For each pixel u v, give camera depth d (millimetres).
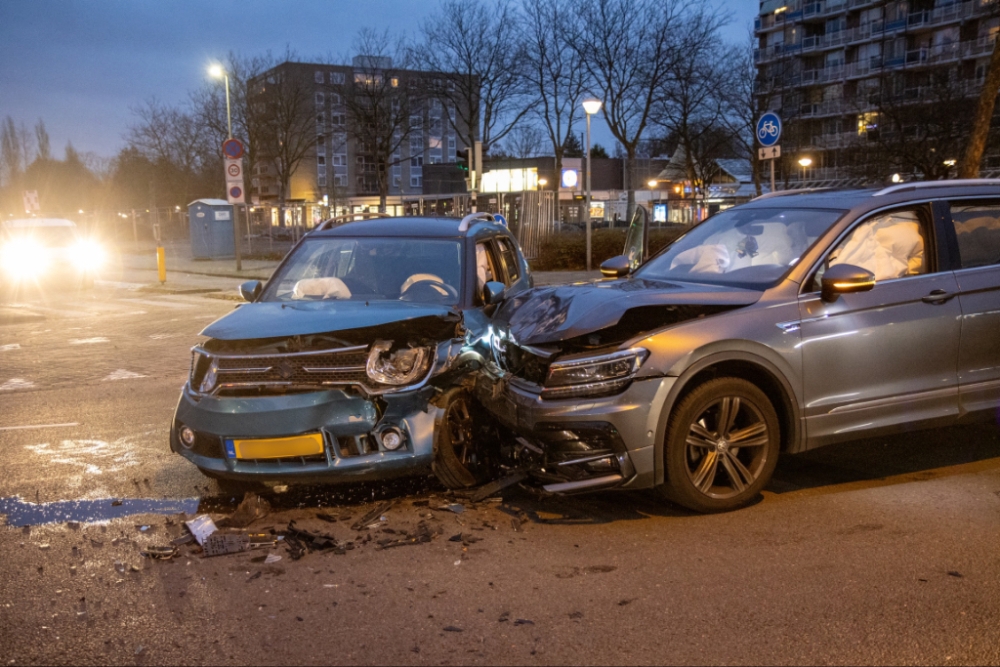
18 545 4352
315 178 89562
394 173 95875
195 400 4816
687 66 35188
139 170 72438
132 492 5211
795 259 4887
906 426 4887
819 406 4672
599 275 21109
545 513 4633
